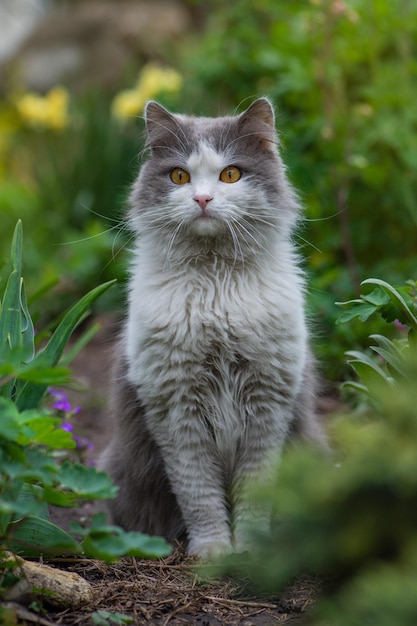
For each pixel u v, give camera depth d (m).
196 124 4.93
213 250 4.61
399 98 7.44
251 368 4.50
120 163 11.16
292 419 4.70
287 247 4.86
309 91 7.83
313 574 3.49
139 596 3.72
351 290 7.05
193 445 4.61
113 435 5.18
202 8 16.34
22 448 3.03
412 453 2.32
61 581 3.49
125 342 4.94
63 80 16.23
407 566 2.37
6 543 3.44
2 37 22.12
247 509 4.62
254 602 3.66
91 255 9.54
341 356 6.50
